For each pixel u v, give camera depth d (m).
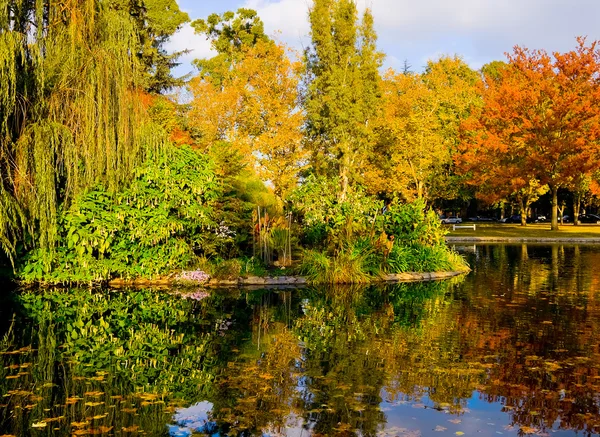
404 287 13.71
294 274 14.83
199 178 13.82
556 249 27.45
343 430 4.79
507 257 22.70
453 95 43.22
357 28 37.38
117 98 11.94
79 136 11.62
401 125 40.78
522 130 37.78
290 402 5.44
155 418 5.02
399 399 5.55
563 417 5.12
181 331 8.62
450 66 45.91
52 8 11.77
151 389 5.81
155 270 13.82
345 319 9.61
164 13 34.47
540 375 6.32
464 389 5.84
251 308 10.73
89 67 11.55
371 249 15.13
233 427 4.83
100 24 12.29
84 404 5.36
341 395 5.66
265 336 8.30
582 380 6.15
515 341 7.91
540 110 37.81
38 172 10.80
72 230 12.47
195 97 36.19
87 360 6.92
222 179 16.06
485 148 40.56
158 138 13.08
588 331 8.53
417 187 42.81
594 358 7.00
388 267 15.38
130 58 12.39
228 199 16.08
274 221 16.86
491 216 72.06
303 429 4.79
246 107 35.53
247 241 16.66
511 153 39.47
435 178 44.53
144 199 13.21
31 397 5.54
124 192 12.98
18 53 10.41
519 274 16.55
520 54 38.81
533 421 5.02
